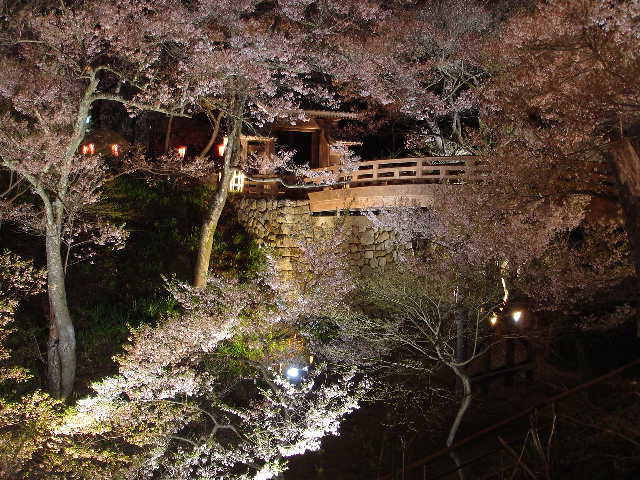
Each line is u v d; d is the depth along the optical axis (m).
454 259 12.23
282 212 18.81
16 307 14.52
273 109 16.34
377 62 18.53
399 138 24.58
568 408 9.91
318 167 21.34
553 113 10.91
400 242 15.60
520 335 12.37
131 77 15.33
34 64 13.75
